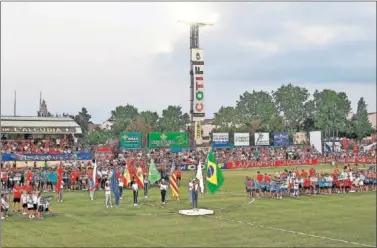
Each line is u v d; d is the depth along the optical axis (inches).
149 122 6786.4
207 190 2118.6
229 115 6747.1
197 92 3757.4
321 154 4084.6
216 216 1422.2
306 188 1948.8
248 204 1676.9
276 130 5969.5
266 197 1865.2
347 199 1793.8
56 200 1814.7
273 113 6747.1
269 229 1220.5
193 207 1525.6
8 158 2918.3
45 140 3521.2
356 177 2059.5
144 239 1109.1
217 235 1150.3
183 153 3668.8
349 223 1296.8
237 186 2306.8
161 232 1187.9
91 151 3526.1
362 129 5152.6
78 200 1815.9
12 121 3526.1
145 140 5556.1
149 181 1919.3
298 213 1470.2
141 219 1380.4
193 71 3747.5
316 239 1103.0
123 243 1069.8
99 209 1581.0
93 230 1218.6
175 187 1787.6
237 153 3929.6
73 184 2180.1
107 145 4067.4
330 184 1985.7
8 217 1418.6
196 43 3742.6
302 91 6815.9
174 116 7032.5
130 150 3838.6
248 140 4156.0
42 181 2144.4
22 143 3351.4
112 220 1366.9
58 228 1247.5
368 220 1337.4
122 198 1866.4
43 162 3019.2
